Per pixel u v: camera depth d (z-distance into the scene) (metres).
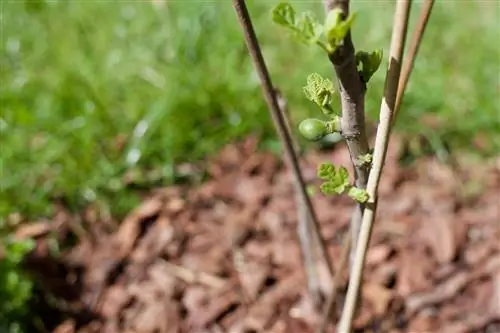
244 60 1.33
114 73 1.31
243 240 1.09
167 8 1.43
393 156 1.21
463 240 1.06
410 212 1.12
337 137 1.22
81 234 1.10
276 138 1.23
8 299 0.94
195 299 1.01
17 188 1.12
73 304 1.01
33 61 1.36
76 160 1.15
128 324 0.99
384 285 1.01
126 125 1.22
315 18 0.53
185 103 1.23
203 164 1.21
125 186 1.16
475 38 1.38
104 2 1.49
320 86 0.57
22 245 0.97
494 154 1.21
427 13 0.60
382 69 1.29
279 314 0.98
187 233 1.10
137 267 1.06
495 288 1.00
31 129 1.20
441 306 0.99
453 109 1.24
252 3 1.45
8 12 1.48
